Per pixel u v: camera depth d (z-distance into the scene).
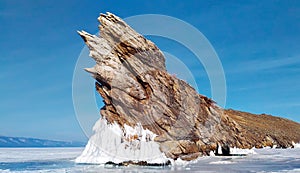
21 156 38.59
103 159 25.22
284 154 37.53
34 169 22.72
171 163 24.58
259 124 66.94
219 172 20.53
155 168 22.48
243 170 21.64
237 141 39.19
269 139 56.81
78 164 25.41
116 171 20.80
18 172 21.14
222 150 34.00
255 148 48.19
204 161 26.97
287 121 86.56
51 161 28.70
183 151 26.92
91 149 26.50
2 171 21.84
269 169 22.31
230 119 41.44
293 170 21.78
